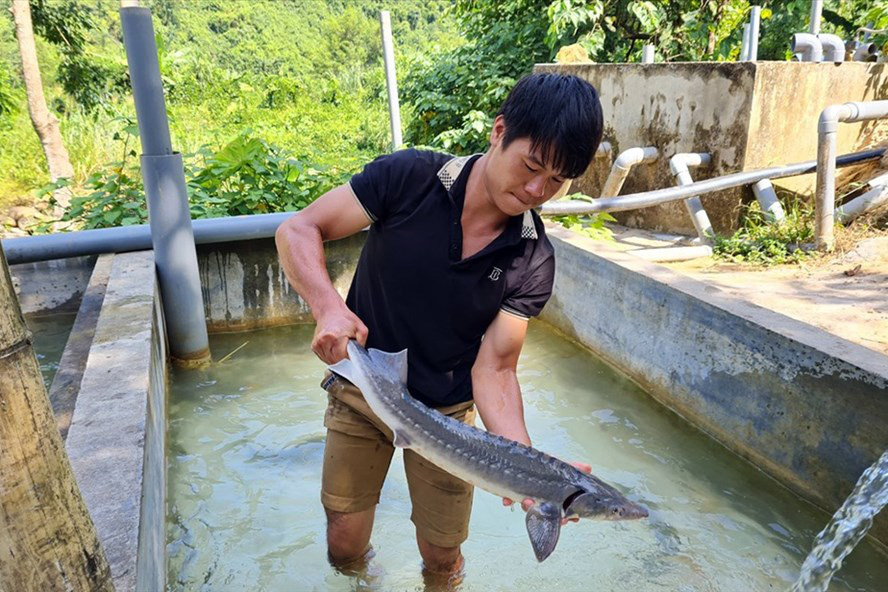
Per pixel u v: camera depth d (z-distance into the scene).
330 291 2.13
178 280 4.90
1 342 1.22
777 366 3.70
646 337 4.74
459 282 2.22
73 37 14.04
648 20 10.59
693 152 6.81
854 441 3.33
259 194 6.45
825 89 6.62
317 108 24.67
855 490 2.97
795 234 6.00
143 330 3.69
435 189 2.18
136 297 4.21
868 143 7.05
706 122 6.65
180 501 3.57
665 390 4.60
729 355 4.03
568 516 1.96
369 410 2.48
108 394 2.99
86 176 11.95
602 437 4.25
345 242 6.12
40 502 1.31
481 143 10.49
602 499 1.94
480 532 3.46
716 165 6.66
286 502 3.59
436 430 2.00
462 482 2.64
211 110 21.42
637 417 4.49
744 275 5.43
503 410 2.37
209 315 5.78
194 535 3.33
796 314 4.46
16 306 1.26
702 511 3.58
